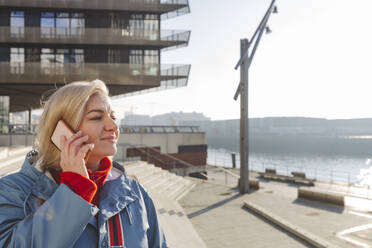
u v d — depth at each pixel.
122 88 22.05
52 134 0.73
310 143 196.62
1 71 17.72
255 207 8.39
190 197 10.34
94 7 19.86
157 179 11.23
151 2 20.42
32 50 19.67
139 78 19.59
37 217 0.59
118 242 0.75
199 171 22.27
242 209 8.71
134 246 0.80
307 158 84.81
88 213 0.62
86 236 0.71
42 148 0.74
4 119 21.67
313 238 5.77
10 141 13.08
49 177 0.73
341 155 98.75
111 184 0.88
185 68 19.95
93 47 20.45
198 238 5.54
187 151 22.00
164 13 21.23
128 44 20.02
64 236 0.59
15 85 18.56
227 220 7.49
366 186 14.45
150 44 20.19
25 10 19.66
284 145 166.62
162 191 9.97
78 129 0.73
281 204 9.57
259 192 11.52
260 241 5.89
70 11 20.08
